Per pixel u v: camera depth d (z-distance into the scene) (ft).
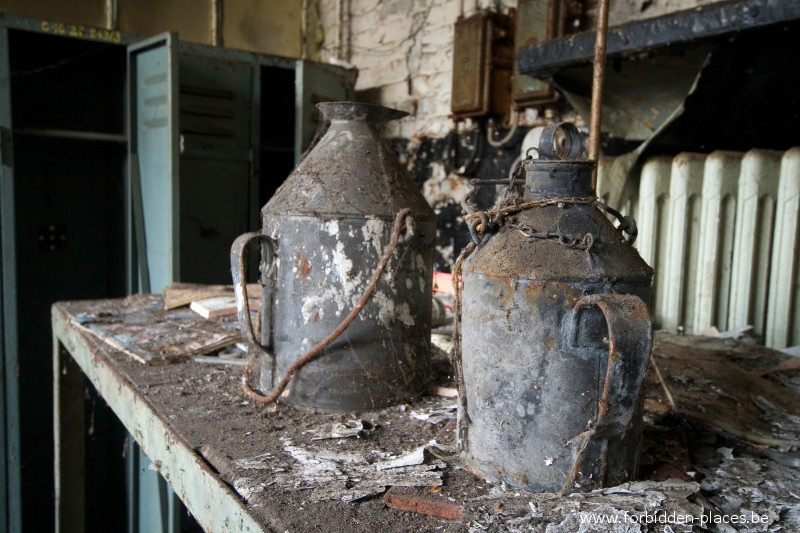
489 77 9.91
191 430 4.00
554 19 8.75
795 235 6.49
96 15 12.59
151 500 8.98
